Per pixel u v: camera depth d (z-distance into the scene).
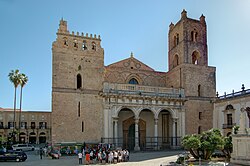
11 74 80.88
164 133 61.56
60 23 54.84
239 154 29.11
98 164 34.75
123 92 55.16
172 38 68.62
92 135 52.88
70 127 51.59
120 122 58.94
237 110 54.34
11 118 111.94
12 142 85.44
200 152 33.88
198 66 62.53
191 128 59.34
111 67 60.69
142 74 64.12
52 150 48.00
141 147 58.53
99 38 57.75
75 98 53.03
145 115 61.34
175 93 58.97
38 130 113.94
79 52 55.28
